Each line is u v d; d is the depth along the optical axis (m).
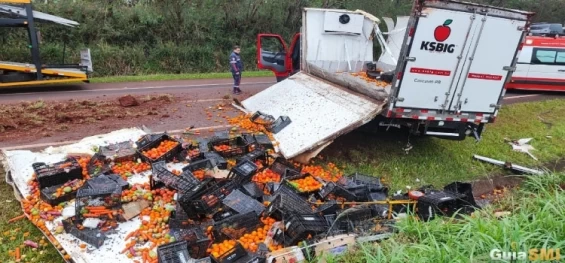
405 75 7.13
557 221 4.45
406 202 5.62
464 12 6.86
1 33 17.61
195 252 4.29
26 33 18.16
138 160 6.68
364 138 9.12
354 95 8.45
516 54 7.39
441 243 4.21
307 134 7.71
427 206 5.51
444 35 6.94
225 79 17.67
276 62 13.30
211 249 4.41
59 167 5.83
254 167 6.09
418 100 7.39
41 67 13.60
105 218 4.88
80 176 5.84
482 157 8.64
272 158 7.12
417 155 8.52
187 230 4.69
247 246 4.52
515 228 4.21
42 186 5.46
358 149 8.52
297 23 25.25
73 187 5.50
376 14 25.08
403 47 6.95
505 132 10.55
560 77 15.05
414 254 4.04
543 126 11.30
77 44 19.23
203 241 4.33
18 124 9.10
